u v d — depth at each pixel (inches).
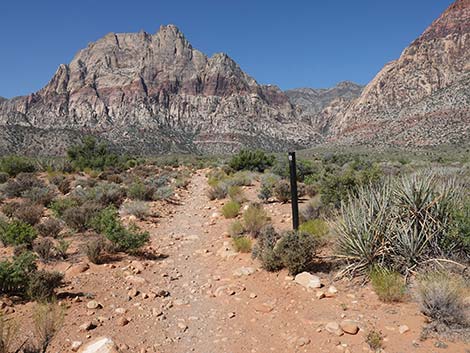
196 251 369.7
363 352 168.7
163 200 688.4
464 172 474.3
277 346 185.5
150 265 325.7
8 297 238.4
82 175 1153.4
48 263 316.2
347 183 424.5
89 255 323.0
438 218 259.1
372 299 219.0
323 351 173.9
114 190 652.1
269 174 893.2
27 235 361.4
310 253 275.6
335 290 232.1
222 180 901.2
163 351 186.5
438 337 171.8
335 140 7573.8
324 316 205.5
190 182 1099.3
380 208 265.0
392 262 251.0
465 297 196.5
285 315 215.8
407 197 266.1
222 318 220.7
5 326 195.9
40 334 178.4
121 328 208.7
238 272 289.3
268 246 311.4
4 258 321.4
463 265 232.2
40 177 1057.5
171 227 486.6
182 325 212.4
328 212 406.3
